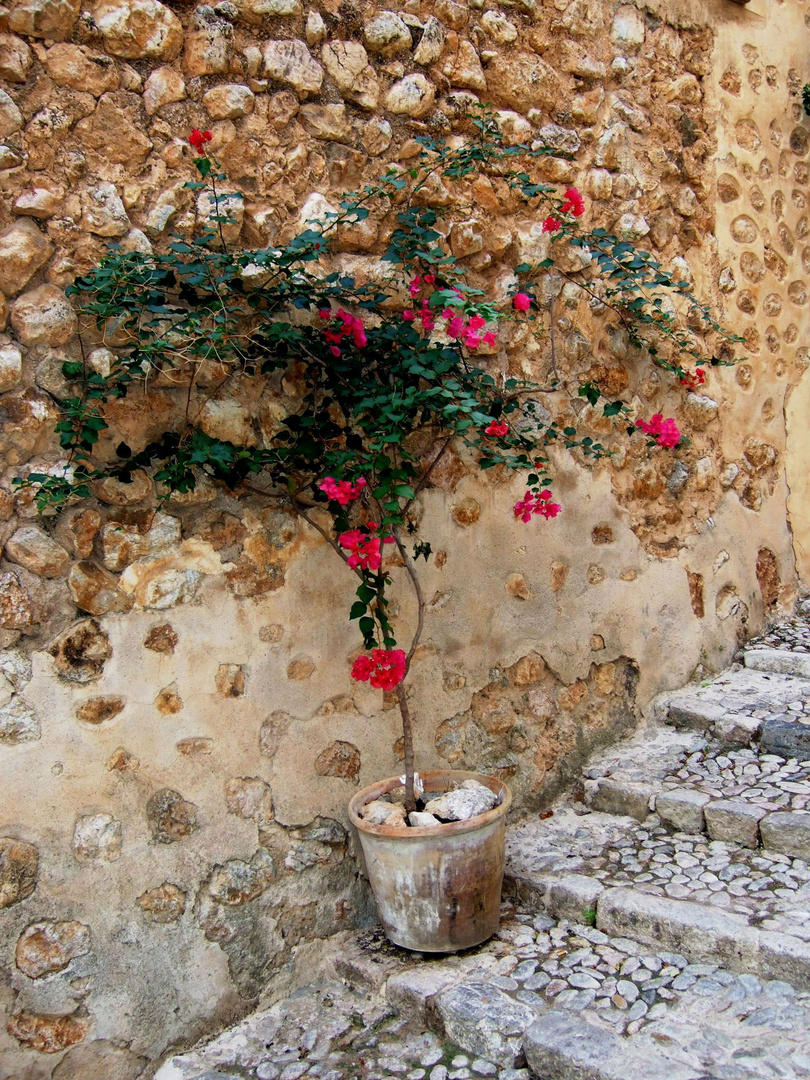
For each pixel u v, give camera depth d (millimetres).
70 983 2359
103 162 2439
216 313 2455
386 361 2775
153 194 2514
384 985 2633
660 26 3779
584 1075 2145
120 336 2436
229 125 2654
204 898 2596
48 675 2338
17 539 2289
